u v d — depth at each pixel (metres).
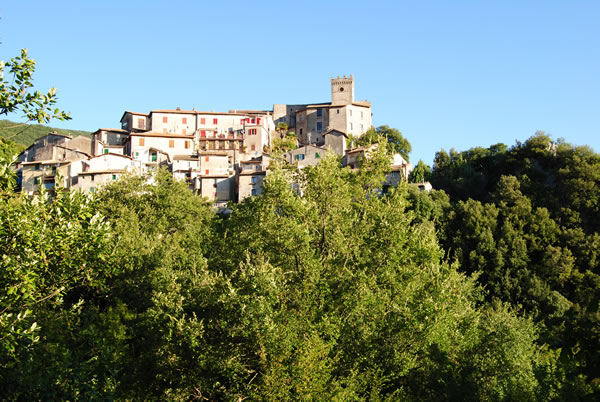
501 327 23.52
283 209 29.08
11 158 16.91
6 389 13.54
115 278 34.75
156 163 107.50
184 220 62.91
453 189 103.69
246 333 21.30
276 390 20.20
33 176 95.50
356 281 25.28
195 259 38.69
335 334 23.44
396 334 23.64
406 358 23.09
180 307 24.03
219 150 114.44
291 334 21.75
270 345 21.16
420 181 100.06
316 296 25.42
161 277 35.00
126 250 37.19
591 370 10.88
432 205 78.06
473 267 65.88
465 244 70.38
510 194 82.38
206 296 24.23
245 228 31.11
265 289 22.42
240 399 21.11
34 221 17.19
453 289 26.72
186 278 33.66
